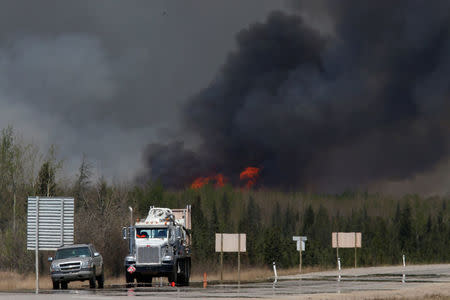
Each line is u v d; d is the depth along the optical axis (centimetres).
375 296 7294
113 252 13800
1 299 6556
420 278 11850
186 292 7875
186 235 10344
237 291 8150
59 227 7644
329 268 17050
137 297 6906
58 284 8850
